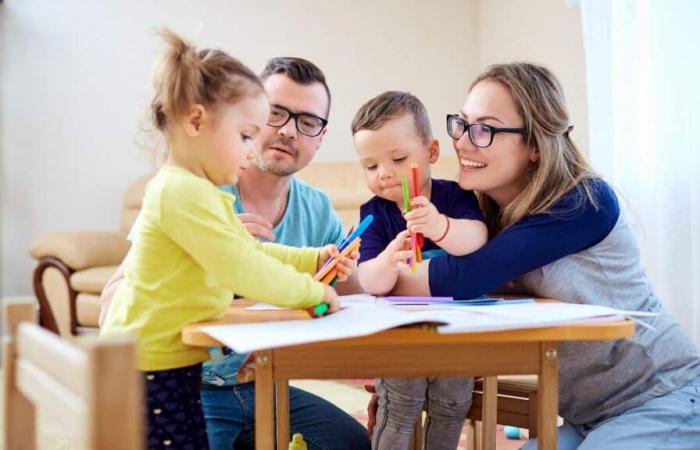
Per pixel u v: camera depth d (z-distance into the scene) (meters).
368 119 1.34
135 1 4.05
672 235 2.30
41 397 0.74
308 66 1.49
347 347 0.99
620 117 2.53
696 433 1.18
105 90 4.05
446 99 4.25
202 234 1.01
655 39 2.36
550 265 1.24
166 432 1.05
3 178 3.97
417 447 1.54
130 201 3.75
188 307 1.04
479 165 1.29
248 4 4.13
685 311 2.28
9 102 3.98
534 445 1.31
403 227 1.38
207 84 1.06
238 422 1.49
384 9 4.21
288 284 1.01
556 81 1.31
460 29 4.25
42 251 3.41
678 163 2.29
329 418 1.56
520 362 0.99
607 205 1.25
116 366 0.59
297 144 1.46
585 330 0.92
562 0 3.34
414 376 0.99
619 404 1.28
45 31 4.00
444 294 1.22
